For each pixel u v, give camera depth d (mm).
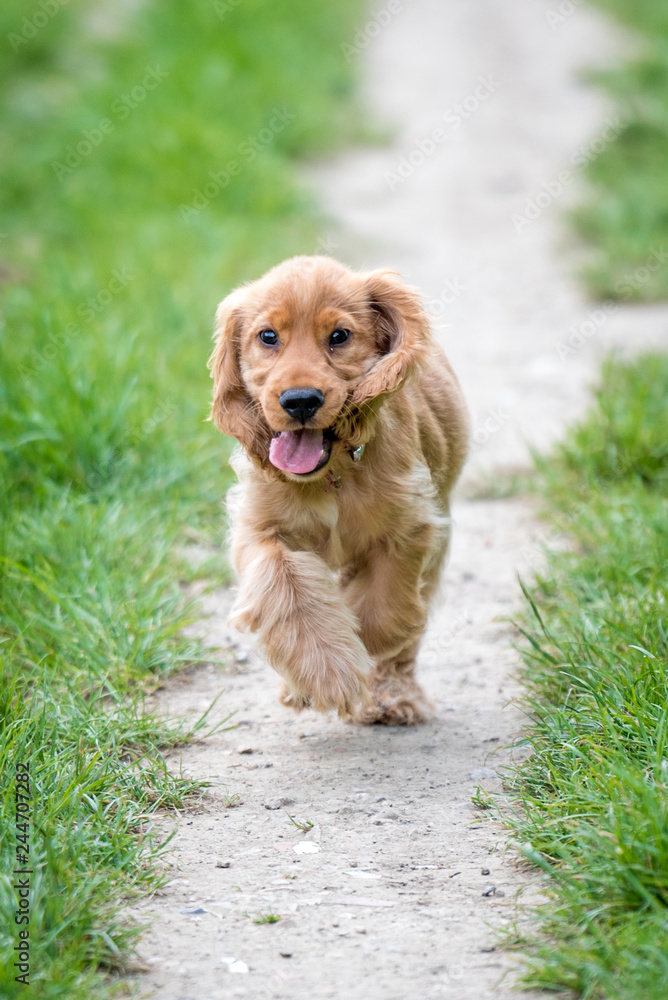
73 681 4781
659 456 7254
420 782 4266
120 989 2992
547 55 21016
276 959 3131
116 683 4973
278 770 4414
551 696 4684
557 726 4191
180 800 4098
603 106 18000
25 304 9641
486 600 6078
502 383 9453
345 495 4453
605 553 5867
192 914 3371
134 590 5777
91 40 19016
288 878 3582
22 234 12258
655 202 13422
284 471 4164
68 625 5387
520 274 12219
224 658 5531
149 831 3807
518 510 7297
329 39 21297
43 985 2875
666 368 8477
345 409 4227
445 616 5922
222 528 6816
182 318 9695
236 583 6297
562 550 6434
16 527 6094
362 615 4594
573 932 3117
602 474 7320
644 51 19953
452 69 20578
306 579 4387
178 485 7141
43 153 14008
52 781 3873
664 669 4230
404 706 4848
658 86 18078
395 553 4559
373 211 14367
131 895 3457
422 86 19656
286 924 3307
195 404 8031
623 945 2949
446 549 5227
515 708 4883
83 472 6984
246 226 12734
